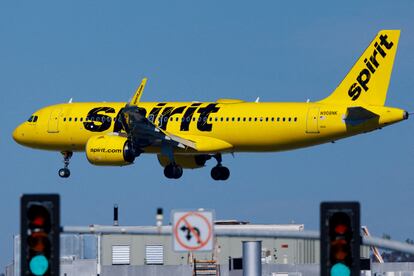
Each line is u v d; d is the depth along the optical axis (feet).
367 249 586.45
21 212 193.36
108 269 561.43
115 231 218.18
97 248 560.61
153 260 584.40
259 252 330.75
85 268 555.28
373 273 563.48
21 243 193.98
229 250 588.50
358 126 597.93
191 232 209.67
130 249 581.94
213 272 558.97
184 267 557.74
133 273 561.43
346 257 191.72
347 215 192.24
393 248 200.85
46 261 193.36
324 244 192.54
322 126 603.67
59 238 195.11
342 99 615.16
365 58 615.16
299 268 546.67
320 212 193.36
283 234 213.25
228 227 589.73
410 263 595.88
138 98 600.39
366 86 613.11
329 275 191.93
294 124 608.19
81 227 215.72
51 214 194.08
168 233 219.20
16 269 512.22
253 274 329.31
